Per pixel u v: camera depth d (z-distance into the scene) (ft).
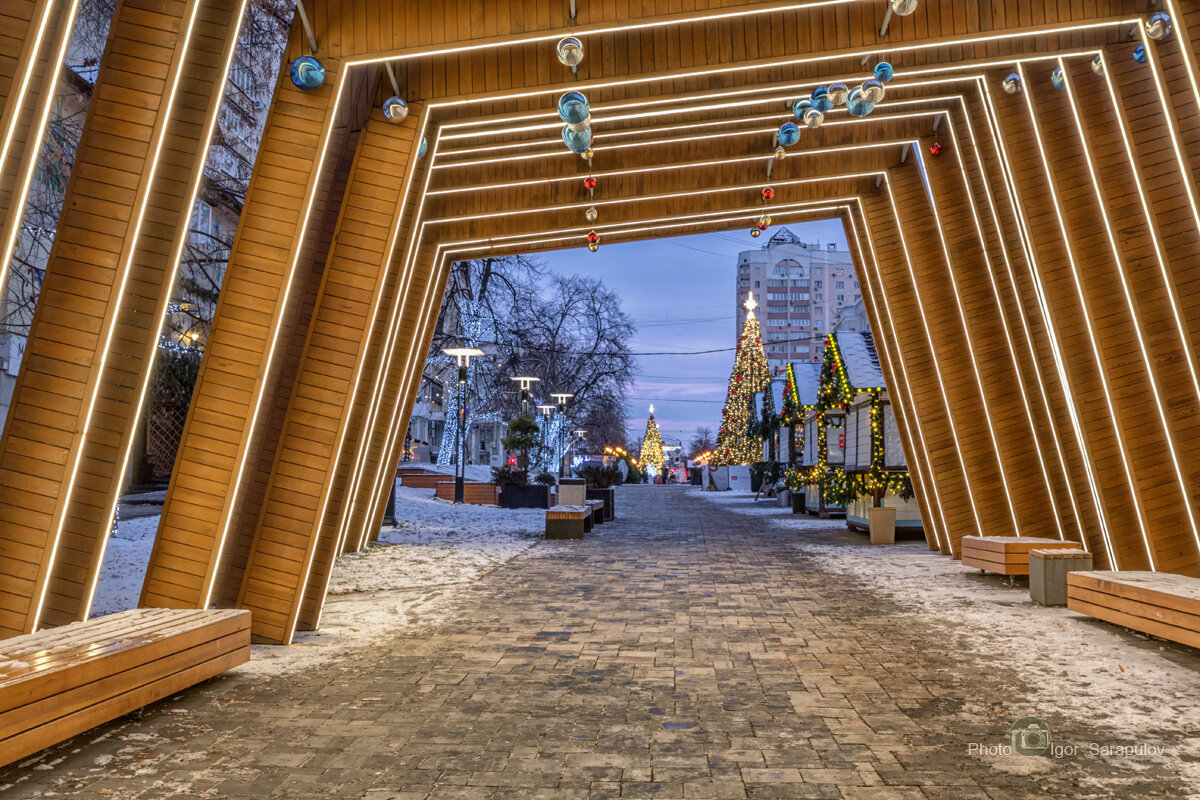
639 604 33.53
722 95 33.01
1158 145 27.02
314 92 24.56
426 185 34.65
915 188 46.34
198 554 23.45
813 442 89.71
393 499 71.61
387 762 15.72
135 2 19.54
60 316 18.92
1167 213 26.81
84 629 19.61
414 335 50.93
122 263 19.07
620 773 15.15
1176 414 27.55
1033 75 30.99
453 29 24.54
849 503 70.59
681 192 45.21
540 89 28.27
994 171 37.86
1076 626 28.73
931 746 16.53
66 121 33.14
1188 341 26.32
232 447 23.67
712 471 198.39
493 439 206.90
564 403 134.82
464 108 34.09
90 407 18.90
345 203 27.45
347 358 27.02
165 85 19.44
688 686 21.17
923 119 43.50
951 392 46.62
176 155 21.45
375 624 29.63
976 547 41.50
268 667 23.20
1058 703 19.43
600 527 75.10
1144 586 25.88
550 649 25.45
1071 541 40.52
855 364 65.00
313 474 26.61
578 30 24.39
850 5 27.66
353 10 24.70
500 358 119.24
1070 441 37.01
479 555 51.21
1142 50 27.25
